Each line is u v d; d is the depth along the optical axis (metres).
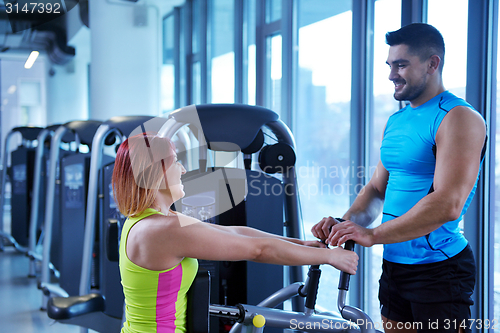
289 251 1.16
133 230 1.17
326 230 1.40
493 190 2.10
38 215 5.11
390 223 1.30
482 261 2.12
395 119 1.51
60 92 8.85
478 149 1.26
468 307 1.39
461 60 2.19
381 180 1.65
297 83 3.64
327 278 3.25
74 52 7.95
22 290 4.11
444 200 1.24
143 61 5.13
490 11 2.04
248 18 4.44
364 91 2.91
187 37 5.61
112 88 5.04
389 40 1.43
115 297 2.56
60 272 3.40
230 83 4.78
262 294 1.92
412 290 1.44
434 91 1.39
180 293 1.19
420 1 2.39
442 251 1.38
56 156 3.60
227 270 1.89
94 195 2.70
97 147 2.68
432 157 1.37
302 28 3.55
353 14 2.87
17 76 10.10
